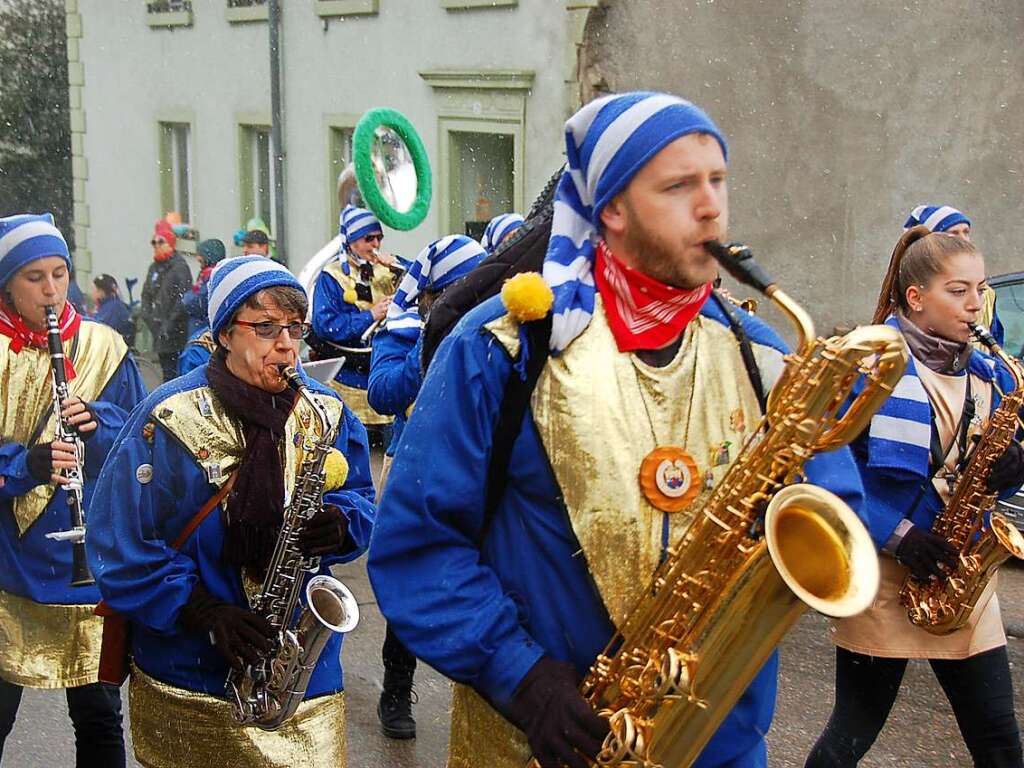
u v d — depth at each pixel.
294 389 3.07
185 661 2.94
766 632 1.93
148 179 17.33
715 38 10.80
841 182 10.57
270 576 2.94
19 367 3.82
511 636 2.02
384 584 2.10
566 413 2.00
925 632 3.40
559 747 1.95
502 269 2.68
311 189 14.64
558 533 2.03
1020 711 4.75
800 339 1.94
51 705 4.91
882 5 10.11
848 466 2.21
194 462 2.93
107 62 17.77
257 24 15.01
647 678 1.97
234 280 2.97
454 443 2.04
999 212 9.99
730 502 1.99
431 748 4.54
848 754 3.53
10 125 18.39
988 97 9.87
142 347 13.62
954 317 3.39
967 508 3.37
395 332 4.62
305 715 3.01
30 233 3.76
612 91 11.09
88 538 2.98
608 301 2.06
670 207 1.96
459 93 12.45
